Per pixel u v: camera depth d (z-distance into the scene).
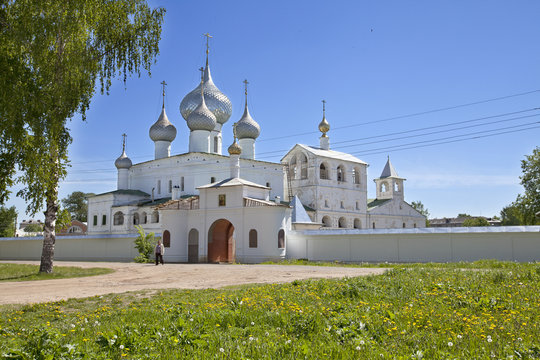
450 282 15.40
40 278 25.28
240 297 13.44
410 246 36.62
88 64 22.62
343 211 71.62
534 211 55.41
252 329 8.80
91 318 11.51
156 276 25.48
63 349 7.13
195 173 58.12
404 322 9.20
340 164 73.50
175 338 7.81
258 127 67.81
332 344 7.50
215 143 66.38
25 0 20.25
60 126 21.97
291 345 7.35
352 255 39.06
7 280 24.66
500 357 6.69
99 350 7.65
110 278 24.73
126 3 23.92
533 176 55.53
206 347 7.55
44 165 22.41
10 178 22.88
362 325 8.48
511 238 32.62
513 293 12.73
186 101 66.38
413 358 6.65
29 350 7.18
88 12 21.84
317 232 40.88
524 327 8.49
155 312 11.44
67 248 53.53
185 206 45.19
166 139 67.06
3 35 19.80
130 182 67.81
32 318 12.27
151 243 44.84
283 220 41.53
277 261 40.06
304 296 13.41
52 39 21.14
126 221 60.09
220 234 45.12
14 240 58.66
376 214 75.50
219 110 66.06
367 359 6.68
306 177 71.06
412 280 16.19
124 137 68.62
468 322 8.96
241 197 42.41
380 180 80.50
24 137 20.94
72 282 22.83
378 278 17.45
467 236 34.31
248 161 63.97
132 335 8.11
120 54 23.95
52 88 21.47
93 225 65.44
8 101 19.09
